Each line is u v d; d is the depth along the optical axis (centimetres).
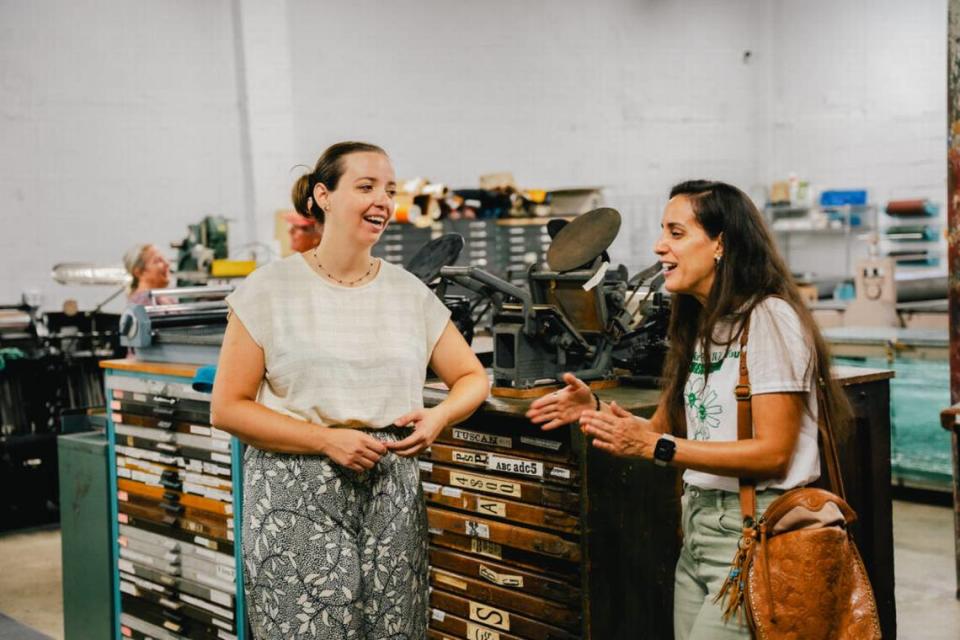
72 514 365
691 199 201
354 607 209
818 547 186
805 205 934
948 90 400
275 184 758
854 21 948
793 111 1003
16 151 662
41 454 559
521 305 270
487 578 267
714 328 199
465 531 271
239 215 753
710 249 200
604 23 920
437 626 282
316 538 207
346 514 210
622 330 275
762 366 190
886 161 934
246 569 215
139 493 335
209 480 307
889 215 893
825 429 201
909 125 913
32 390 560
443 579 279
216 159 742
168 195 722
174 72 721
